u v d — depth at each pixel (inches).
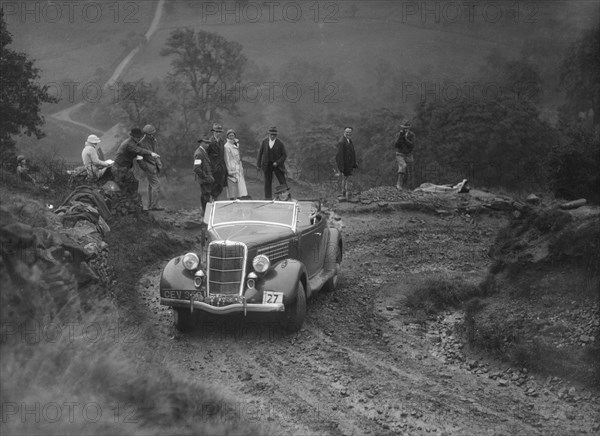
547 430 274.5
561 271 380.8
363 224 699.4
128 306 399.9
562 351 329.7
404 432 268.4
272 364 333.7
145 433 214.4
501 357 344.2
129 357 265.0
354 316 417.4
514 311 372.2
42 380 224.2
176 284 362.6
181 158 2664.9
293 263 377.4
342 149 771.4
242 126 3348.9
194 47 4510.3
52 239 312.8
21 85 1759.4
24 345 237.1
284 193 511.5
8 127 1759.4
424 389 312.8
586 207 535.5
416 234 679.7
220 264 364.2
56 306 274.4
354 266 549.3
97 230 417.4
